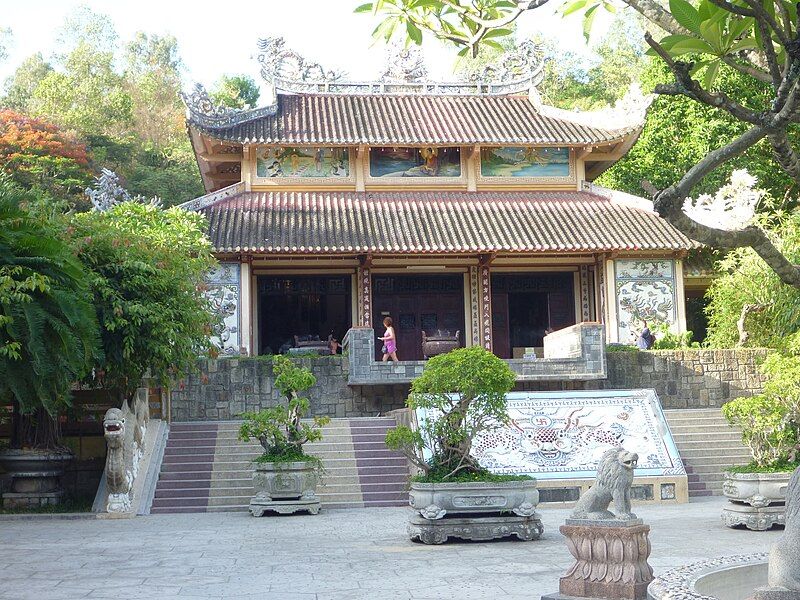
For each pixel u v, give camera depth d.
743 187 24.58
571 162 35.19
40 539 14.78
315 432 18.95
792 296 28.84
